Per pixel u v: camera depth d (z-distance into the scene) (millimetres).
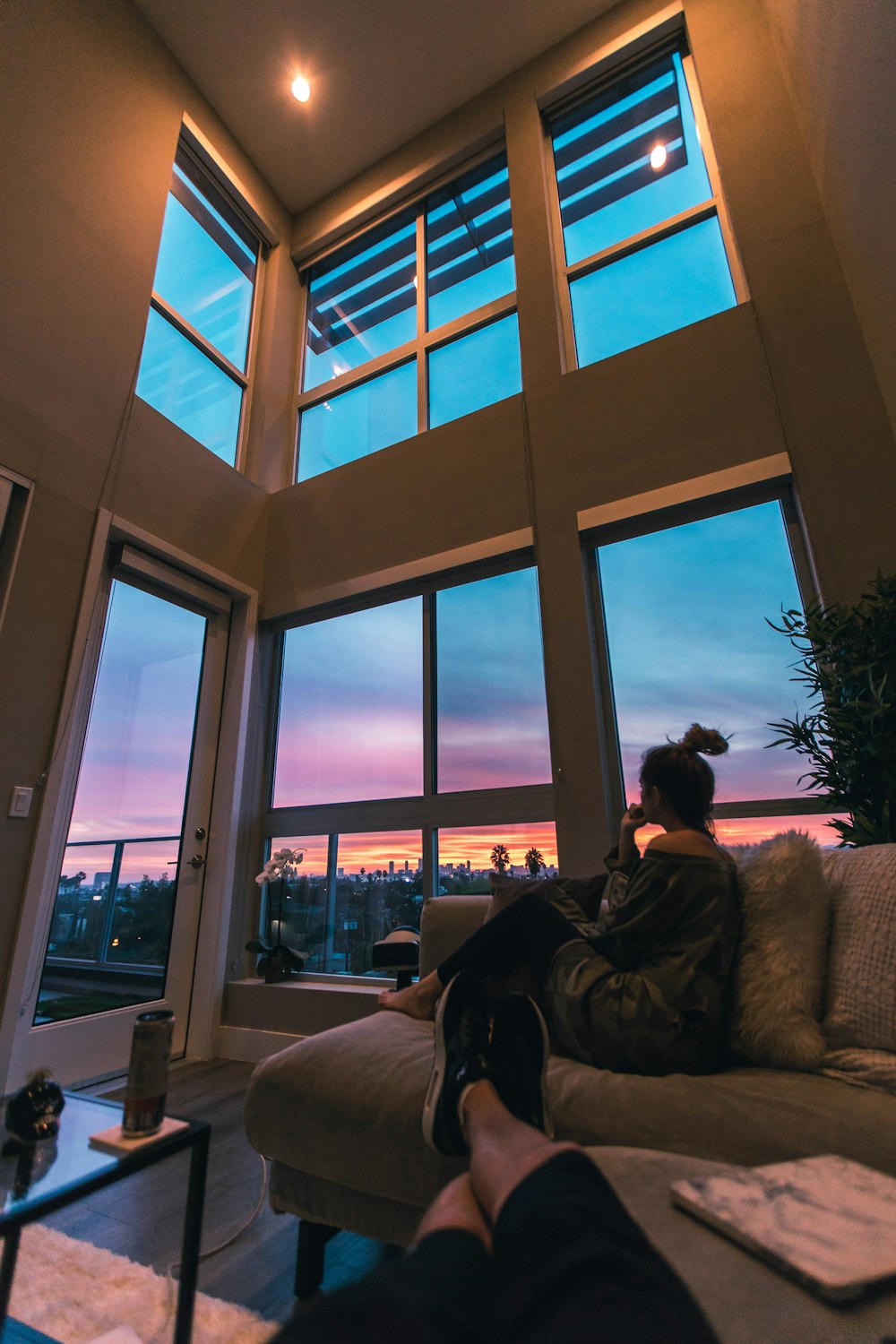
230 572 3740
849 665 1976
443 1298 441
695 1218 562
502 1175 611
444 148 4219
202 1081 2602
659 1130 961
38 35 2986
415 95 4164
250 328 4422
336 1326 418
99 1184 798
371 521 3705
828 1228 511
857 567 2395
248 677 3715
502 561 3271
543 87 3910
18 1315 1083
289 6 3666
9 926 2326
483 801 2996
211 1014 3043
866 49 2033
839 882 1269
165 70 3779
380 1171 1106
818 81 2539
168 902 3098
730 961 1192
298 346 4684
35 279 2812
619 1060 1125
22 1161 851
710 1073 1120
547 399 3307
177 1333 844
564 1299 409
